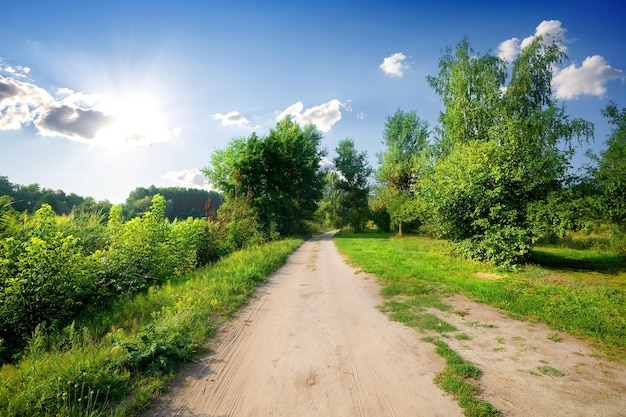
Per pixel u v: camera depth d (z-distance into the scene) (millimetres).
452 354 4543
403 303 7422
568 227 11141
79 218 9391
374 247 20938
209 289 8195
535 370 4105
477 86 24062
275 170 37094
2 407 3105
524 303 6992
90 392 3289
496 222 12961
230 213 23406
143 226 9555
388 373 4133
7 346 5039
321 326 6062
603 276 10508
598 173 11539
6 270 5309
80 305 6555
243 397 3678
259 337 5562
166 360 4293
